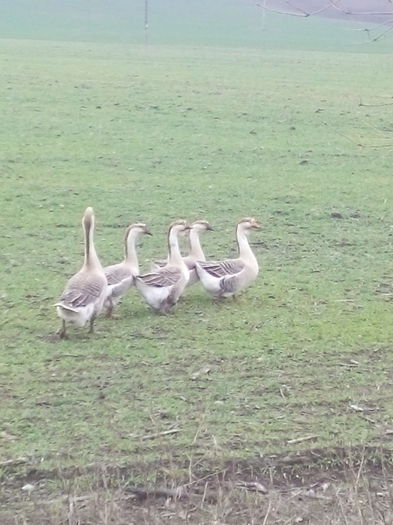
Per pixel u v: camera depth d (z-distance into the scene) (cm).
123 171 2217
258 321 1280
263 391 1067
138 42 5909
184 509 835
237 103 3316
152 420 978
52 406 1008
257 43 6050
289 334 1239
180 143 2580
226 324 1261
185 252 1597
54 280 1419
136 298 1356
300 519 824
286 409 1027
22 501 844
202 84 3803
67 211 1841
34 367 1100
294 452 937
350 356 1181
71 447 924
